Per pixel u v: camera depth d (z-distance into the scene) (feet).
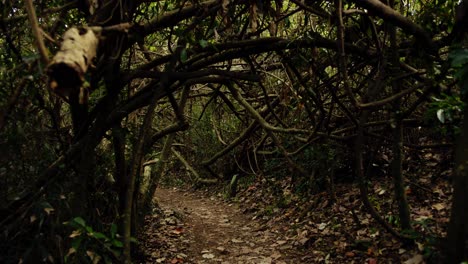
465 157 7.55
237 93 12.97
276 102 17.56
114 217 12.56
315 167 19.63
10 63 9.53
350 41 13.44
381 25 13.01
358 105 10.03
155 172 16.60
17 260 9.25
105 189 12.51
